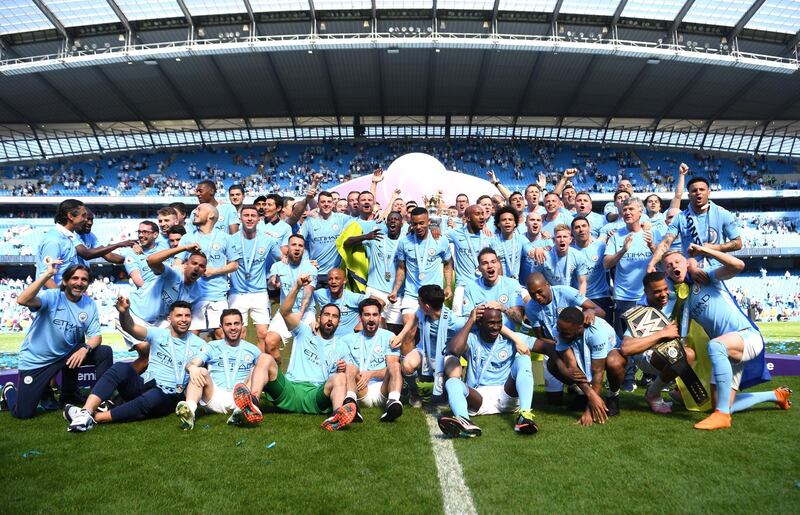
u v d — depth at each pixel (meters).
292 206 10.16
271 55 35.06
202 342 5.80
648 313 5.42
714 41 35.62
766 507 3.03
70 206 6.57
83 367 6.83
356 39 32.09
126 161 46.06
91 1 31.75
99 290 30.97
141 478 3.63
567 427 4.88
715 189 42.75
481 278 6.44
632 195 8.26
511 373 5.36
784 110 41.31
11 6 31.30
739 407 5.15
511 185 43.53
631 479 3.49
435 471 3.71
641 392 6.62
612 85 38.97
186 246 6.68
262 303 8.02
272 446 4.35
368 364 5.98
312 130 46.81
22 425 5.22
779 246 37.03
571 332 5.09
